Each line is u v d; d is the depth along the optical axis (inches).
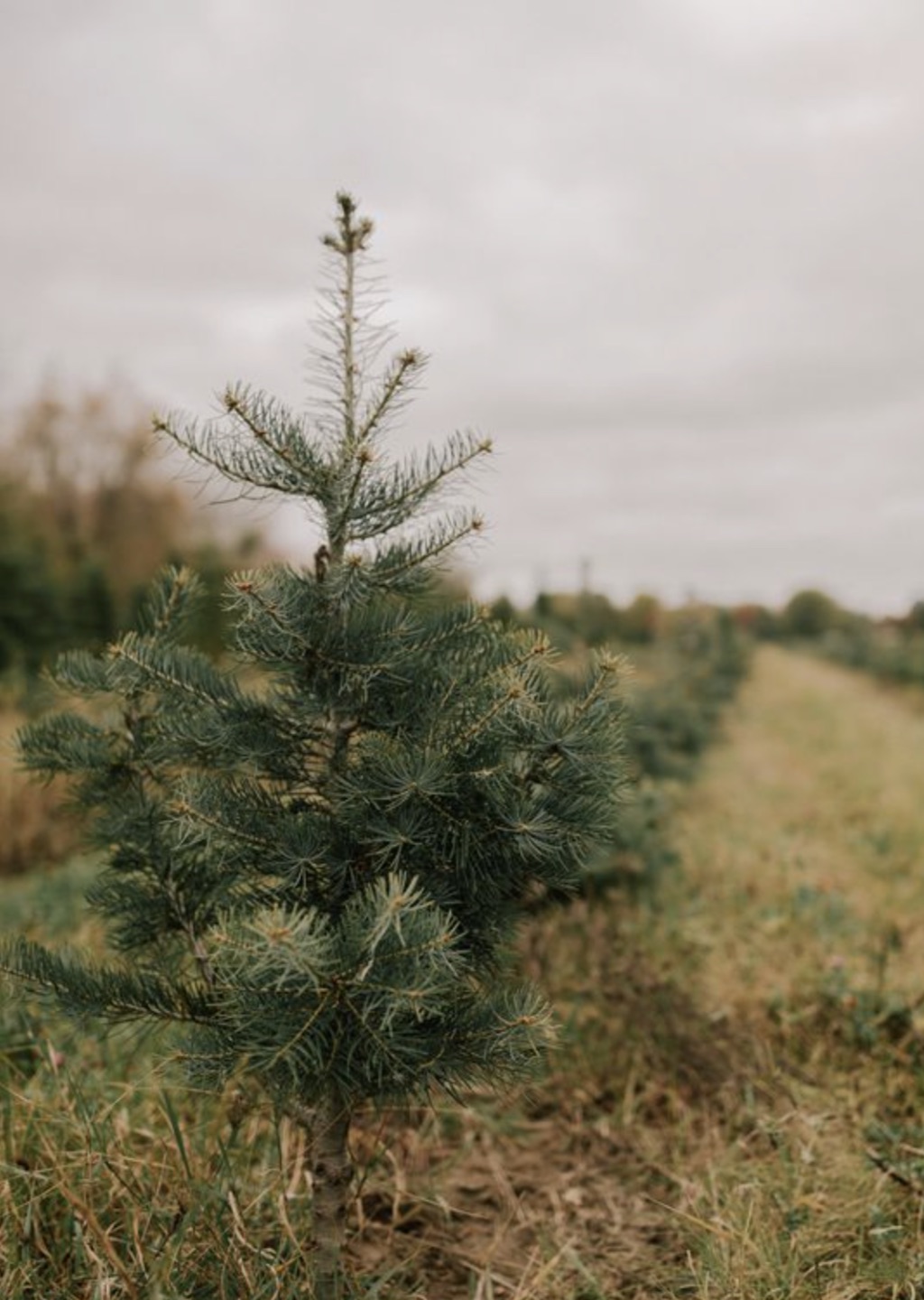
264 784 93.3
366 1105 118.6
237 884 84.7
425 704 81.9
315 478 79.6
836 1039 147.3
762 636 2063.2
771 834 293.7
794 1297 92.4
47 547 917.8
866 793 374.0
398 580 84.0
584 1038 146.4
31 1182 89.4
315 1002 70.9
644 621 1048.8
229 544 655.1
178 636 97.7
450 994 80.7
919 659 987.9
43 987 84.0
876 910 211.0
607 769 81.0
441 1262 104.6
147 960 93.3
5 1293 81.8
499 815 78.6
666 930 191.9
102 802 93.7
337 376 82.9
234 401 76.7
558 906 106.0
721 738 538.3
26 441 1249.4
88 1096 110.8
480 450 80.7
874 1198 106.3
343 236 82.9
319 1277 86.0
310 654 80.7
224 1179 92.4
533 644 82.4
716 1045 143.8
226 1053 79.7
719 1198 113.3
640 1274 103.0
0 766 261.9
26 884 218.8
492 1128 128.6
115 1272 84.9
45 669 91.0
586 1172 122.7
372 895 72.1
